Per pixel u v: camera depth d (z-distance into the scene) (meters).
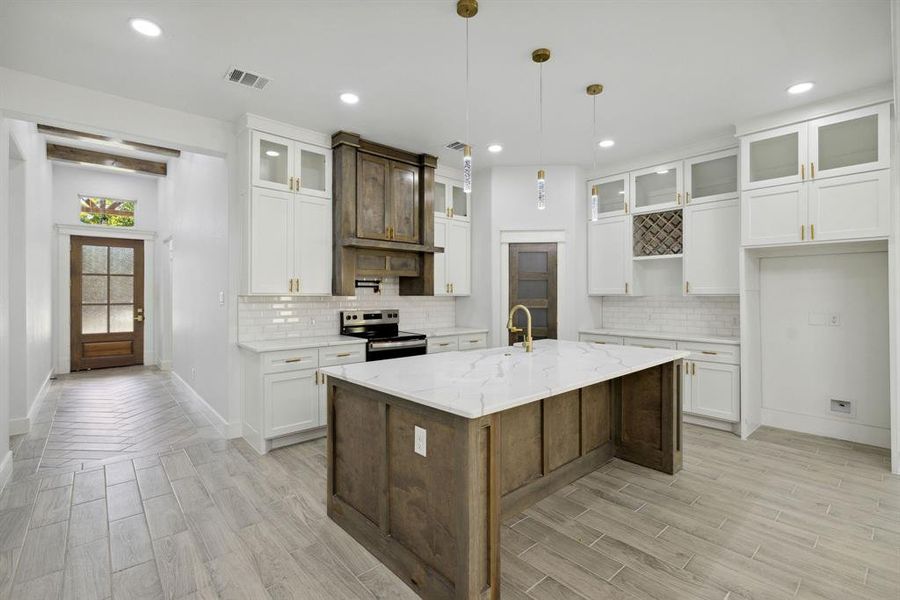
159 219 7.56
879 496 2.75
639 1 2.22
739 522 2.46
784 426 4.09
